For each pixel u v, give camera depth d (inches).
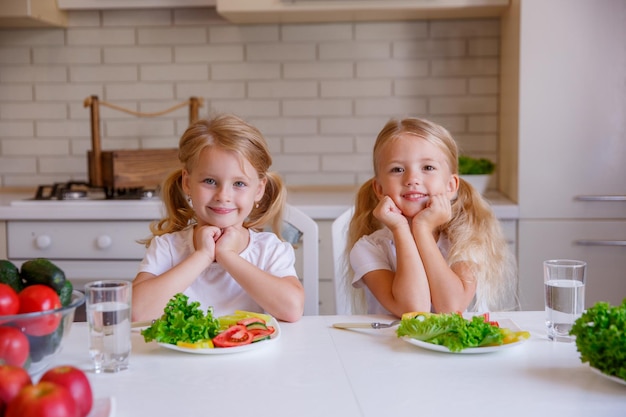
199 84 127.1
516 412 39.0
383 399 40.9
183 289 60.6
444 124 125.3
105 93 127.7
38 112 128.6
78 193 114.0
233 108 127.2
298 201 110.3
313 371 45.7
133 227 107.0
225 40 126.0
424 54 124.3
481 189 112.7
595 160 105.3
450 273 63.7
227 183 62.6
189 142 63.9
